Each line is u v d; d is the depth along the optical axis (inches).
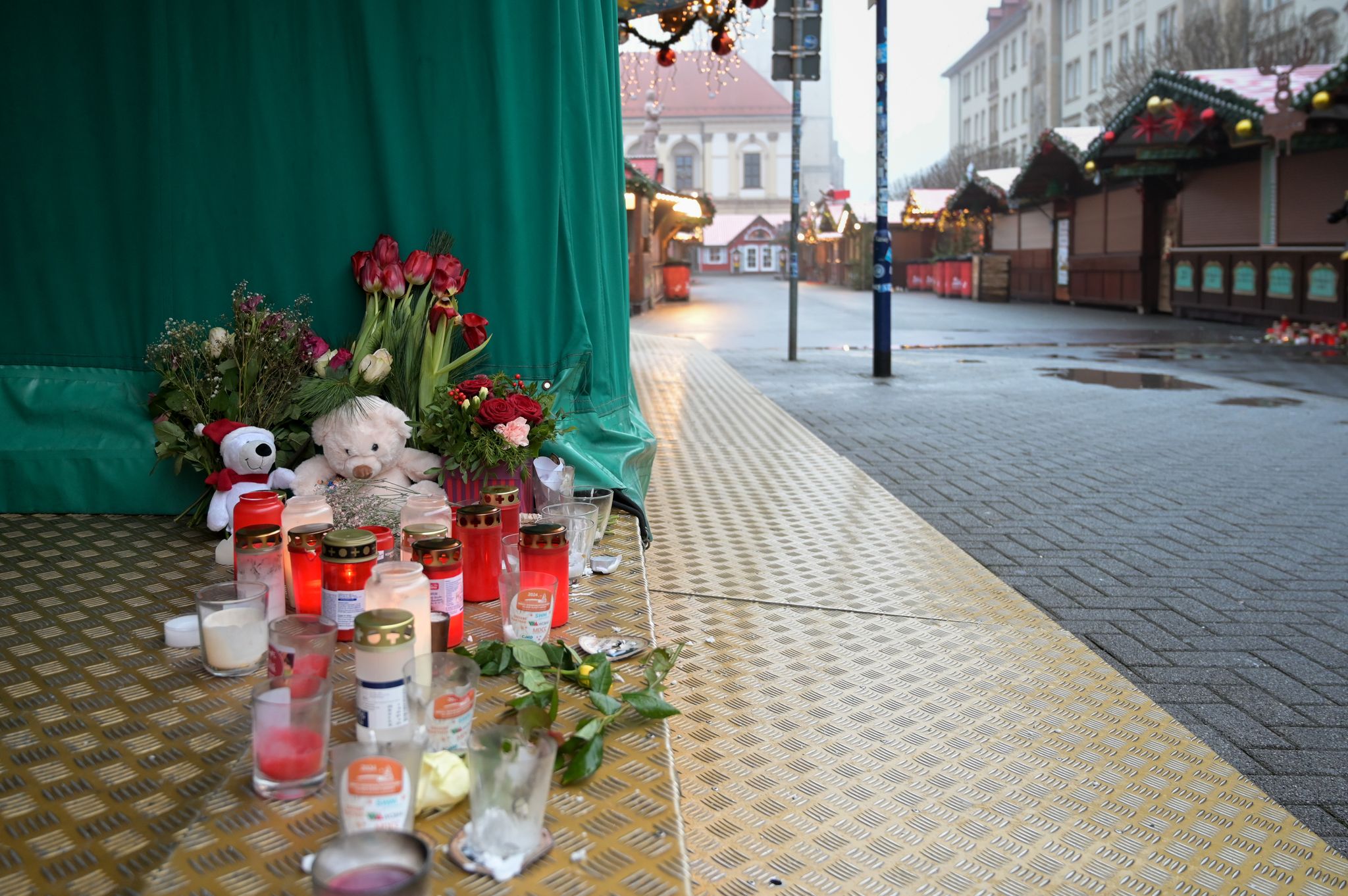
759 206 3243.1
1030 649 139.8
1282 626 154.9
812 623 146.0
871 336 746.8
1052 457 282.0
